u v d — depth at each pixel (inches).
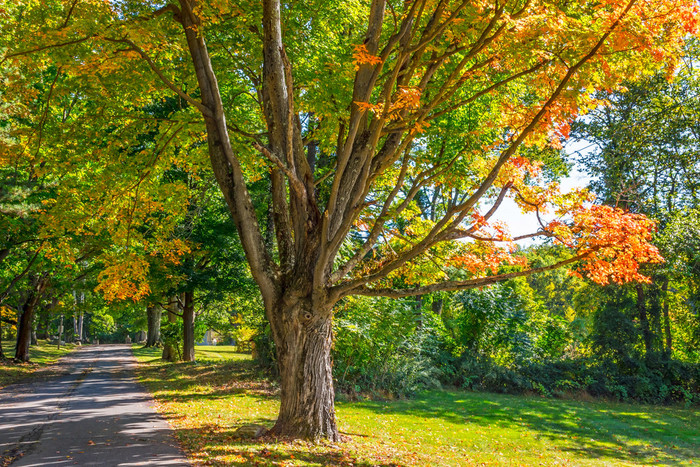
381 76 386.9
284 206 380.5
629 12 253.8
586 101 309.7
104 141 448.1
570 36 277.1
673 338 1037.2
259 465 273.4
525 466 367.6
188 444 317.4
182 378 735.1
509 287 914.7
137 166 460.4
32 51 335.9
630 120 883.4
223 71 443.8
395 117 336.8
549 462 390.3
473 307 853.8
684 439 530.6
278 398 568.1
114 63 338.0
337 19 443.2
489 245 348.2
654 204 865.5
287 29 419.5
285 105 364.2
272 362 733.3
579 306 1096.8
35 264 876.0
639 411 709.3
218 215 921.5
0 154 529.3
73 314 1371.8
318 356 355.3
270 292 355.6
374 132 304.0
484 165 377.4
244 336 1061.1
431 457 356.2
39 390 613.9
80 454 287.3
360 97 350.0
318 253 355.3
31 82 542.9
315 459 300.4
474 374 816.3
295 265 360.2
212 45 429.7
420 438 425.4
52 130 432.8
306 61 435.2
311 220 363.9
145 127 441.7
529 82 311.3
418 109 345.7
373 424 466.6
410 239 496.7
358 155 369.4
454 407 617.0
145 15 341.7
